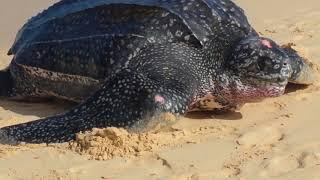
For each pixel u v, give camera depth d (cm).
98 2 397
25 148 342
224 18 380
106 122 346
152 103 342
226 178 307
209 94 371
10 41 561
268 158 321
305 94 396
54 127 354
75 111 360
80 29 390
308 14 579
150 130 342
